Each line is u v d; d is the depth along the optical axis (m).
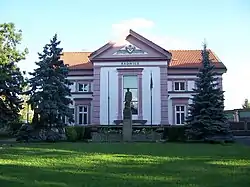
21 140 31.75
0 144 26.59
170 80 49.84
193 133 31.69
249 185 9.11
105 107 43.06
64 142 30.45
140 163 13.80
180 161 14.53
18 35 39.34
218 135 31.02
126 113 32.88
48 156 16.44
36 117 32.72
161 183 9.38
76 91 49.88
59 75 33.84
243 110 55.88
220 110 31.95
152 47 43.25
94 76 43.56
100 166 12.84
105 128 36.09
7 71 37.41
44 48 33.97
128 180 9.84
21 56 39.03
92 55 43.69
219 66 48.34
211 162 14.21
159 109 42.66
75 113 49.41
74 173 11.06
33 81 32.91
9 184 9.15
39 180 9.80
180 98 48.97
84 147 22.22
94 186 8.96
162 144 26.38
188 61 51.47
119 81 43.25
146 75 43.25
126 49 43.62
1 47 38.28
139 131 33.62
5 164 13.40
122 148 21.44
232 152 18.95
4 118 37.41
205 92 32.50
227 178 10.19
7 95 37.22
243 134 45.00
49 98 32.78
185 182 9.53
